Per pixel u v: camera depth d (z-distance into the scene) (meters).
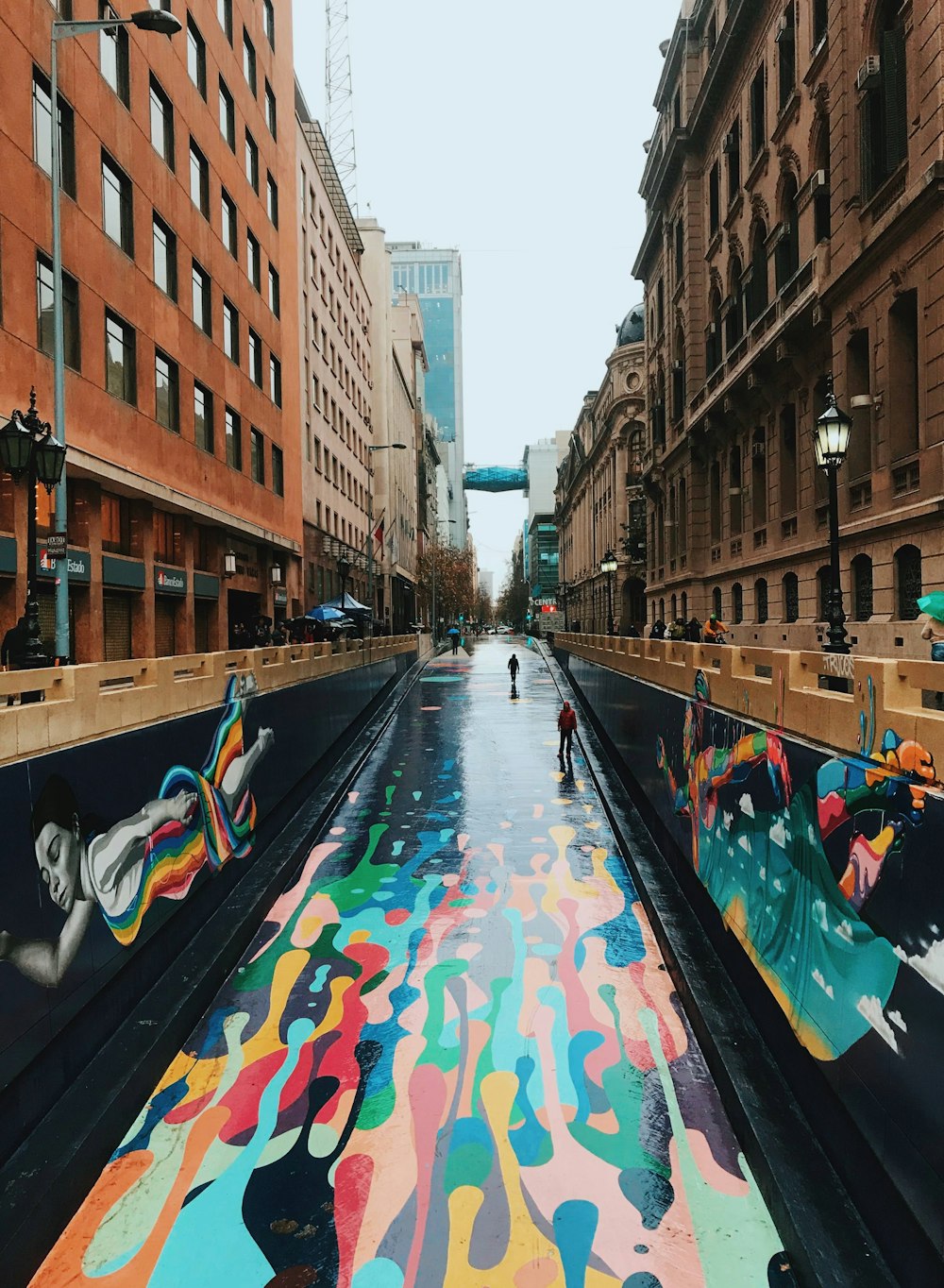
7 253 13.46
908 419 16.19
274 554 30.59
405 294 90.31
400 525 73.38
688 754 10.02
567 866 11.95
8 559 13.51
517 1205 5.28
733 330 28.14
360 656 23.83
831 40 18.83
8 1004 5.10
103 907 6.57
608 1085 6.58
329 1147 5.85
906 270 15.41
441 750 20.75
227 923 9.23
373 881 11.38
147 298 18.94
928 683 4.11
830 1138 5.17
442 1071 6.80
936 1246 3.75
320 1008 7.85
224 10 25.22
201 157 22.86
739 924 7.46
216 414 23.44
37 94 14.62
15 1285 4.50
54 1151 5.22
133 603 18.80
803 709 6.03
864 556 17.77
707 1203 5.26
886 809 4.34
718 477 31.89
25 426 10.09
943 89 13.78
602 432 69.31
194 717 9.05
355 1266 4.79
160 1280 4.71
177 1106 6.32
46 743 5.85
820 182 19.70
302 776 14.85
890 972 4.26
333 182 43.34
